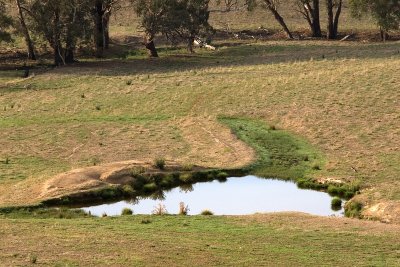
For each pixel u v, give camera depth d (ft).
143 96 228.02
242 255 99.91
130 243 104.47
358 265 96.17
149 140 184.85
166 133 190.49
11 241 104.58
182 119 202.08
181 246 103.40
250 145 178.29
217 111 208.23
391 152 165.17
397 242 107.14
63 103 224.33
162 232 112.47
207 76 252.62
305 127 188.55
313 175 155.22
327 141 177.58
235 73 256.32
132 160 161.68
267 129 190.90
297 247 104.42
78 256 97.35
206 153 173.47
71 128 196.65
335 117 193.77
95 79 255.70
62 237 107.45
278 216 124.16
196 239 108.17
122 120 204.33
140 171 151.64
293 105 206.69
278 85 228.02
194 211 133.69
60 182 144.15
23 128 198.29
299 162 165.27
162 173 153.28
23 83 252.21
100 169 151.33
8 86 248.32
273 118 198.90
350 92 213.46
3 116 212.23
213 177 156.04
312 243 106.42
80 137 188.55
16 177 155.53
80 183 144.05
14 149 179.01
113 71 272.72
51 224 117.08
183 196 143.95
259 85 229.86
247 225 118.01
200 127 193.57
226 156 169.68
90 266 93.15
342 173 154.10
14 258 95.91
